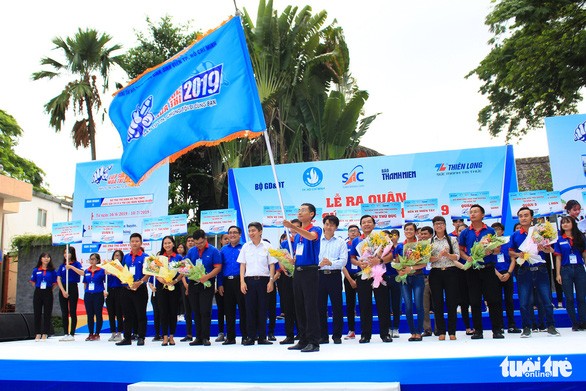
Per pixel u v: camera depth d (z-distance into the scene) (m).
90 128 21.89
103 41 21.86
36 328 9.09
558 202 9.80
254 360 4.86
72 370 5.29
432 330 8.48
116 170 13.38
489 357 4.49
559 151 10.80
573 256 7.34
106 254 13.02
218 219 11.40
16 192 16.42
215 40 7.18
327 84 19.53
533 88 15.34
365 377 4.61
